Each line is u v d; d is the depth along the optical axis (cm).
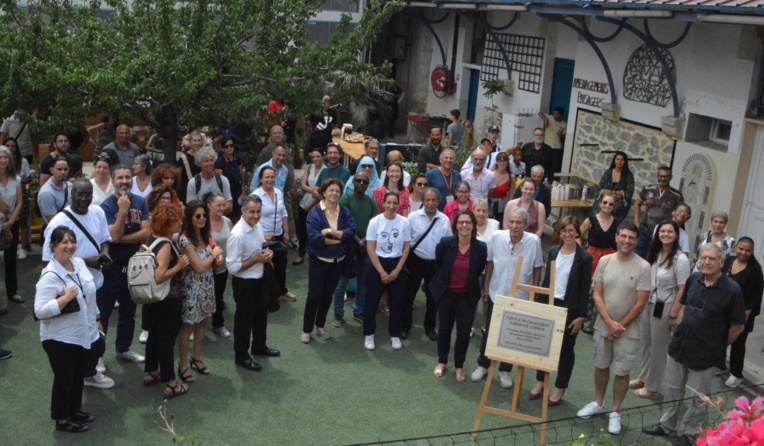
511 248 754
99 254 709
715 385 795
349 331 873
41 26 1016
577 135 1389
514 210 747
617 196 1033
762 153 1034
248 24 1074
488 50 1719
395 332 837
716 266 639
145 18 1077
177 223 664
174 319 684
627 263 687
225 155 1029
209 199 796
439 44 1891
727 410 743
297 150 1505
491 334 665
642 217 981
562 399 753
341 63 1119
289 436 655
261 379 747
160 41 1030
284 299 942
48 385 710
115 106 1015
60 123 1009
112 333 823
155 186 820
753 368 828
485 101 1747
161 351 688
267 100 1069
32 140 1213
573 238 711
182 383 722
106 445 623
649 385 759
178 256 675
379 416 697
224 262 801
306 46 1138
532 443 670
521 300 661
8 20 1043
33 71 984
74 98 997
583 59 1362
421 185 905
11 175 845
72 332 615
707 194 1105
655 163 1209
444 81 1859
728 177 1073
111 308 746
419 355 827
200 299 711
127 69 987
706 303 646
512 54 1633
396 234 812
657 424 691
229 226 809
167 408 683
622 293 685
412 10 1859
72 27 1120
